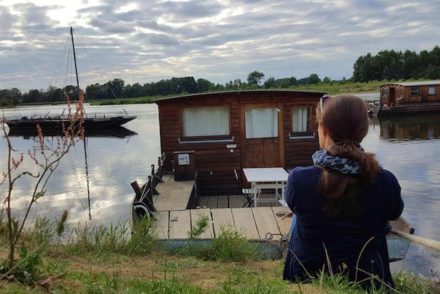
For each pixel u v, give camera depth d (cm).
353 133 230
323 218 237
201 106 1308
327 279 243
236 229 713
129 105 11325
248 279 356
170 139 1320
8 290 246
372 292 234
